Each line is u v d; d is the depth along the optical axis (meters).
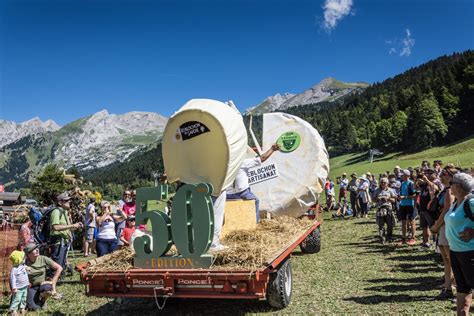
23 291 6.68
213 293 5.25
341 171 78.19
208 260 5.34
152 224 5.62
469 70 118.94
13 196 49.28
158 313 6.43
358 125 165.38
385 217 12.09
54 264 7.30
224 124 5.91
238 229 7.40
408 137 117.00
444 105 117.56
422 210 10.18
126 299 7.34
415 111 115.81
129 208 10.45
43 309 7.05
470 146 87.12
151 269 5.52
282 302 5.95
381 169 71.56
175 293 5.37
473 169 8.88
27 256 7.13
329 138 165.88
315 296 6.79
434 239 10.52
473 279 4.49
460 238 4.55
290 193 11.22
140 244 5.66
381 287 7.16
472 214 4.48
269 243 6.19
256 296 5.09
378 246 11.59
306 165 11.30
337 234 14.80
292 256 10.83
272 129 11.84
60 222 8.28
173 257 5.49
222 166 5.91
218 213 5.97
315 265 9.43
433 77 160.25
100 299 7.64
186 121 6.06
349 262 9.55
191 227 5.50
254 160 9.01
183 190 5.52
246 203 7.84
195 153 6.02
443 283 7.14
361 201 19.91
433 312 5.67
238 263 5.34
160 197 5.73
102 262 6.00
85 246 13.41
